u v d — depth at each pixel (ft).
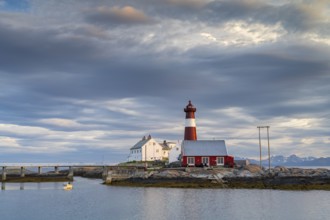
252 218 160.66
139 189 271.90
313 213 171.12
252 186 272.10
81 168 485.97
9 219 161.38
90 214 171.63
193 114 378.73
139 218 161.58
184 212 174.19
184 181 290.76
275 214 169.17
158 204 197.88
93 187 295.48
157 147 455.22
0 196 241.55
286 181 278.46
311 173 317.01
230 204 195.93
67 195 243.19
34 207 192.34
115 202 206.80
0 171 456.04
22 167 370.94
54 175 374.84
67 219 160.35
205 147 347.36
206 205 192.95
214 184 279.08
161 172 314.35
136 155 464.24
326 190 256.32
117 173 325.21
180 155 381.19
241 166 340.18
